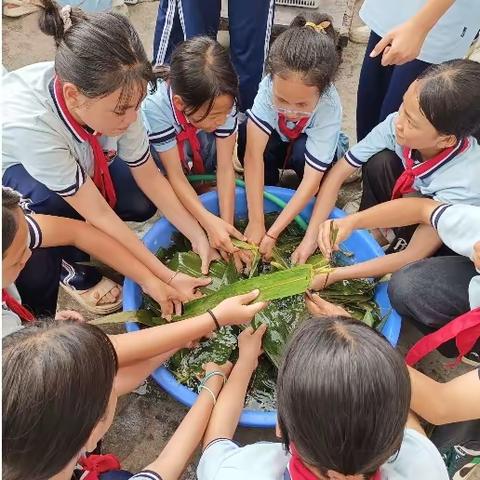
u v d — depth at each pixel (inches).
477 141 58.2
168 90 58.2
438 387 44.6
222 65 52.2
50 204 55.7
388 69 68.0
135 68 43.6
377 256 59.6
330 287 59.4
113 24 43.8
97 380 31.4
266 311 54.6
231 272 59.2
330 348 30.7
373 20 63.7
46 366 30.0
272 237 60.5
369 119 74.4
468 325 46.8
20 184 54.9
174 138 61.4
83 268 60.2
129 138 55.0
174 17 74.1
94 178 57.2
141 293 56.9
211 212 64.9
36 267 53.6
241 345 51.3
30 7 92.7
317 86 53.2
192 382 52.6
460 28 59.0
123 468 53.0
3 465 30.3
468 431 46.8
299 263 60.1
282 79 52.9
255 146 62.7
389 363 30.5
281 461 37.9
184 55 52.0
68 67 43.1
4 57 87.4
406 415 31.1
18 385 29.6
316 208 62.6
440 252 60.9
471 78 48.9
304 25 56.5
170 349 48.6
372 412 29.5
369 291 60.1
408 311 55.3
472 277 52.9
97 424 32.8
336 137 62.0
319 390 29.8
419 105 50.5
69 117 49.6
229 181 62.6
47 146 49.4
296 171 71.1
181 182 61.8
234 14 71.9
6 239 39.2
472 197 54.7
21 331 32.2
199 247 59.6
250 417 46.8
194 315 54.3
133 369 47.8
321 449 30.5
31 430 29.5
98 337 32.9
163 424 55.6
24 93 49.6
